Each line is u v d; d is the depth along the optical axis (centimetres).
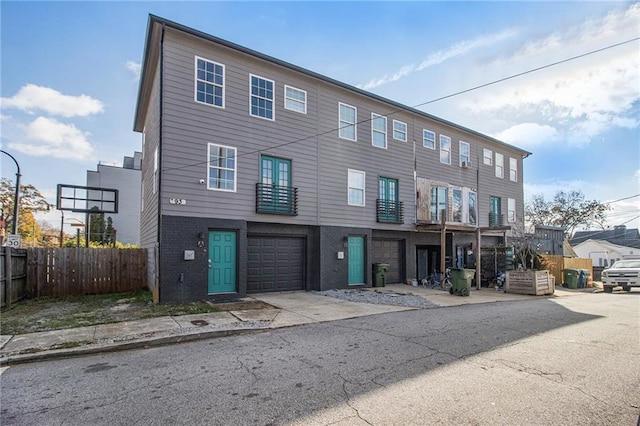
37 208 2927
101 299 1109
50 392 412
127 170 3075
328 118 1402
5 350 566
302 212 1302
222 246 1131
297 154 1303
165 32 1052
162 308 922
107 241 2847
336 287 1364
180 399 385
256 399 381
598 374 454
